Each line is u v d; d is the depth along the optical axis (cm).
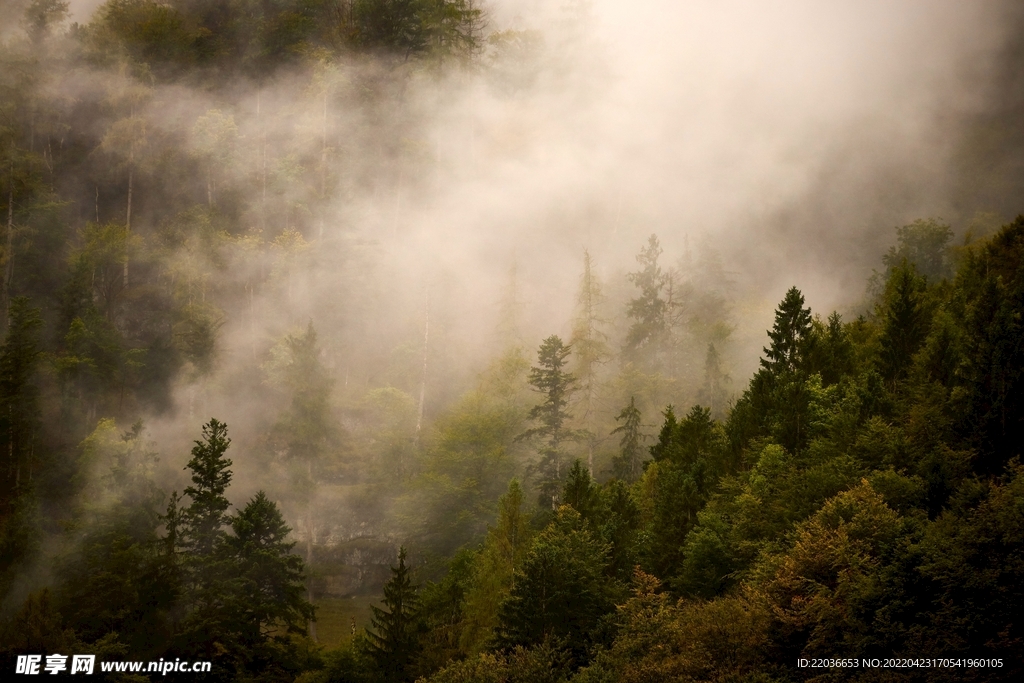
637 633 3077
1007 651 2130
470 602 3906
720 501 3922
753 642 2709
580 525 3866
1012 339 3416
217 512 4081
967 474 3219
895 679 2208
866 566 2609
